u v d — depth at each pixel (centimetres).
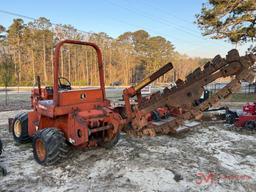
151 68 6638
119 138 574
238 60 494
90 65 5981
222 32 1652
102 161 472
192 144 586
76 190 366
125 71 6612
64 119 477
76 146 482
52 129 458
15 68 4866
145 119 556
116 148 546
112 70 6347
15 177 410
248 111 748
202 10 1683
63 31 5566
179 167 446
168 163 464
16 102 1670
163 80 6819
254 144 589
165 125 575
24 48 5338
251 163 468
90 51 5950
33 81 4703
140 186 375
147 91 1609
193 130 723
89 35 6012
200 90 525
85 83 5294
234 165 459
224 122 824
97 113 472
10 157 504
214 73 515
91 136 496
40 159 458
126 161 473
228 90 512
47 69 5447
